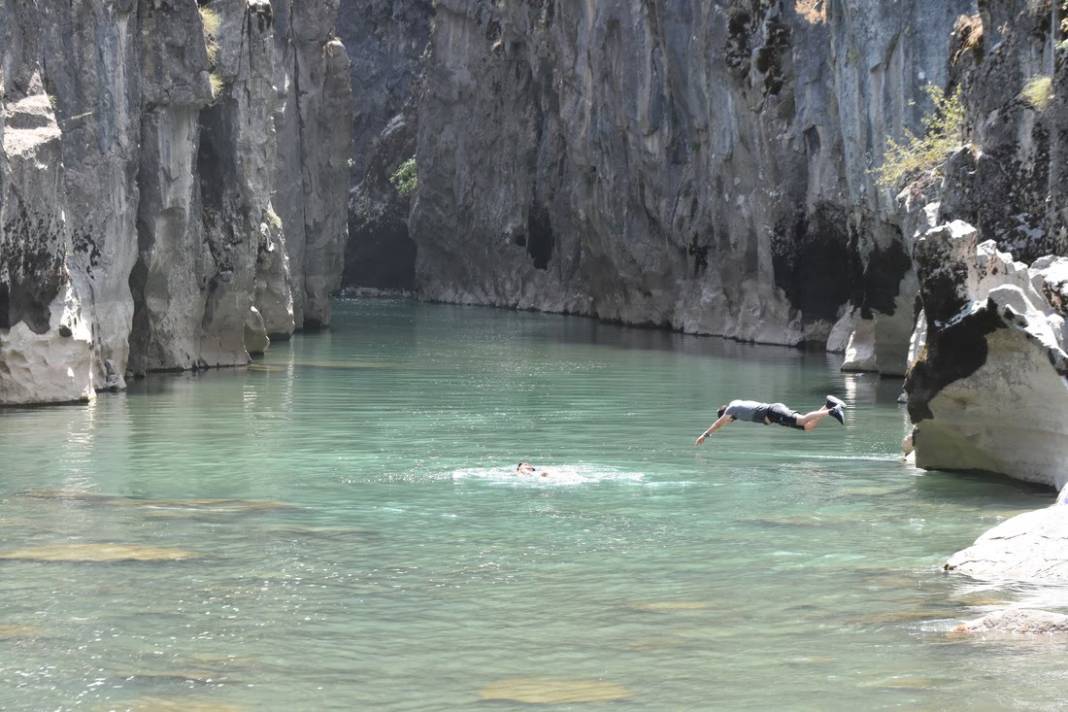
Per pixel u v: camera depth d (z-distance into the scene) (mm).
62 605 11719
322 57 61688
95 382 30266
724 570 13102
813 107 43875
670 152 58438
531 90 81312
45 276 27234
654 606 11750
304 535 14719
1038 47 21766
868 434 23938
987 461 19000
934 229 18203
